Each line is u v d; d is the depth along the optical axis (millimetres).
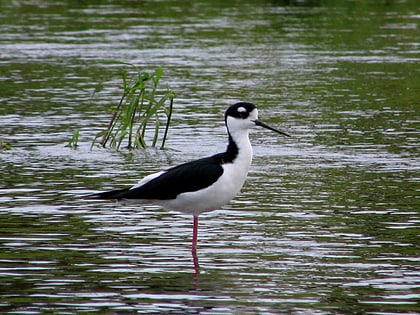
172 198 11266
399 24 36469
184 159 16922
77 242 11836
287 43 32000
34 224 12641
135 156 17156
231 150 11445
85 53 29734
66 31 34406
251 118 11422
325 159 16828
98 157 17062
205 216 13141
